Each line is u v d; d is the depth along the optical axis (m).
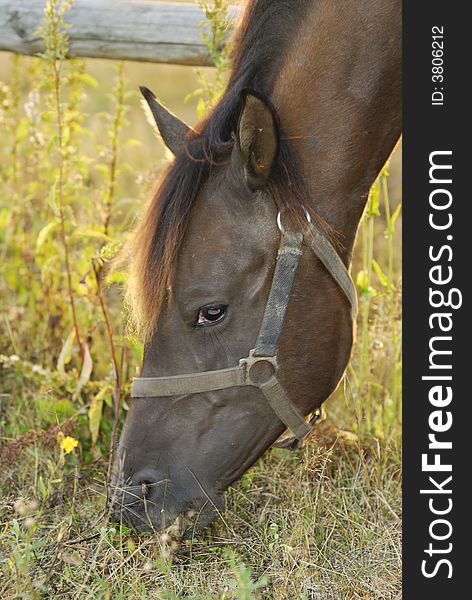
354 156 2.54
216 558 2.79
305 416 2.65
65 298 3.96
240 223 2.41
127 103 7.31
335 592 2.70
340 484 3.20
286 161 2.43
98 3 3.74
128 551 2.76
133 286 2.43
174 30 3.67
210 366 2.50
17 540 2.59
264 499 3.16
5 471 3.22
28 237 4.18
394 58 2.54
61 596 2.60
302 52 2.50
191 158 2.41
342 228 2.58
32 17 3.82
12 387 3.82
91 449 3.36
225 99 2.47
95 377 3.78
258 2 2.54
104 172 3.83
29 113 3.79
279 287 2.44
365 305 3.48
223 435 2.57
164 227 2.40
